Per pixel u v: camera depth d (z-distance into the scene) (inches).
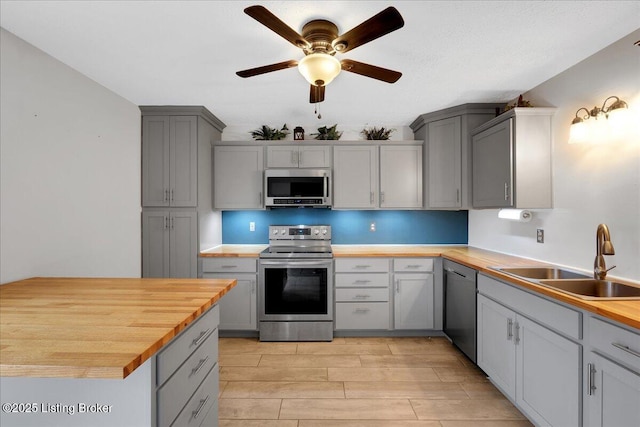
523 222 102.7
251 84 95.5
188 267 117.8
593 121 75.1
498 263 93.3
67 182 81.0
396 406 77.1
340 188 130.0
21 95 68.7
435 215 142.6
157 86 96.3
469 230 140.9
